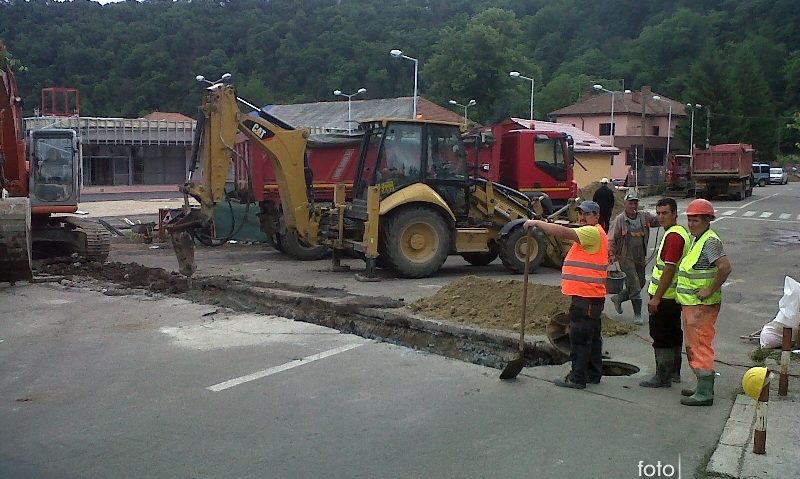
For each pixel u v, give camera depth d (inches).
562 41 4008.4
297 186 561.0
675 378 279.7
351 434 224.1
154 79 2933.1
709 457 208.4
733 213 1238.9
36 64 2883.9
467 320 362.0
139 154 2081.7
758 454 207.0
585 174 1829.5
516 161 758.5
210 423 232.7
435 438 221.5
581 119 2773.1
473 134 673.6
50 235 583.2
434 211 546.0
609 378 287.1
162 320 378.3
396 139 539.8
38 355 312.3
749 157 1679.4
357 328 362.9
